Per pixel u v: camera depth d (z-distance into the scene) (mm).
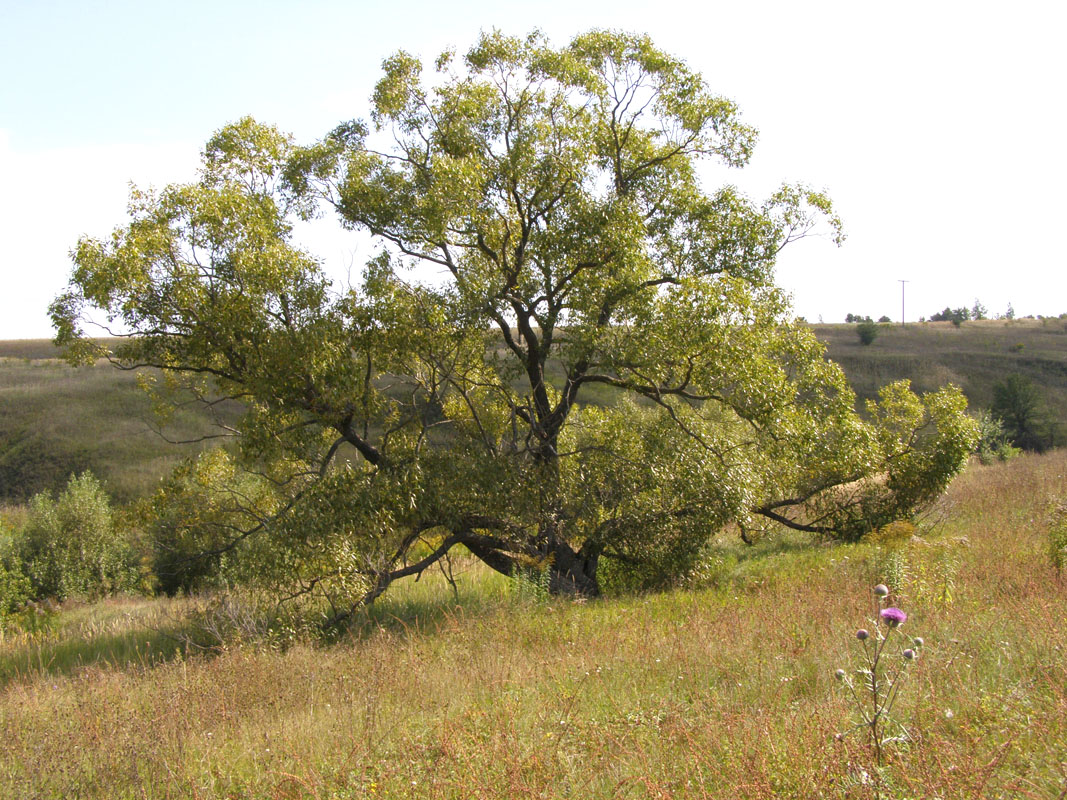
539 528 16016
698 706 5996
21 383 53625
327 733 6402
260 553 13172
